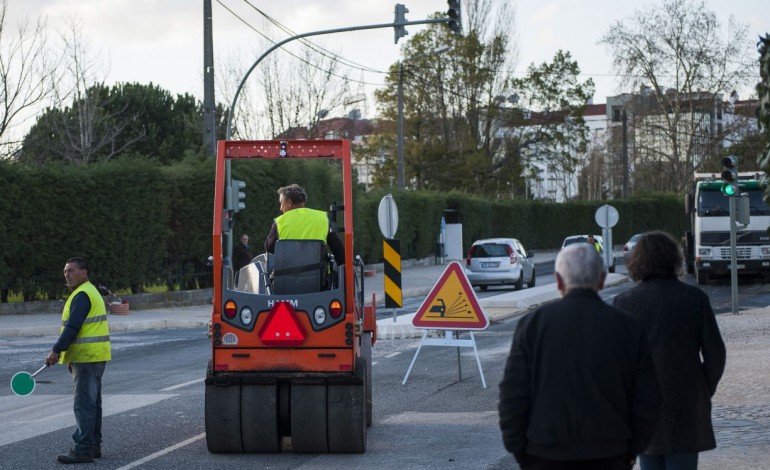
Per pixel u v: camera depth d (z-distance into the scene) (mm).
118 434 12375
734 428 11555
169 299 34156
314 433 10992
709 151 75062
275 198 38188
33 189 29594
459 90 77625
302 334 11023
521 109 80500
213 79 32938
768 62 9789
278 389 11203
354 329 11078
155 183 32812
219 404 11039
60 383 17047
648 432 5504
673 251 7000
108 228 31297
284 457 11062
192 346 22656
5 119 41062
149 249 32969
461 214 67438
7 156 41344
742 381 15148
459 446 11430
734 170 26828
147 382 16875
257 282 11352
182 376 17594
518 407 5520
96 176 31047
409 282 46250
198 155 36781
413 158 76375
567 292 5641
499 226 75375
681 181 76188
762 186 10445
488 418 13211
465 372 17703
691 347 6844
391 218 24734
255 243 37125
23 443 11836
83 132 46875
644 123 77312
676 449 6770
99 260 31125
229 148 11281
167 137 64688
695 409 6816
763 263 40812
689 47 72125
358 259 12711
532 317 5594
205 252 35500
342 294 11086
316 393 11016
